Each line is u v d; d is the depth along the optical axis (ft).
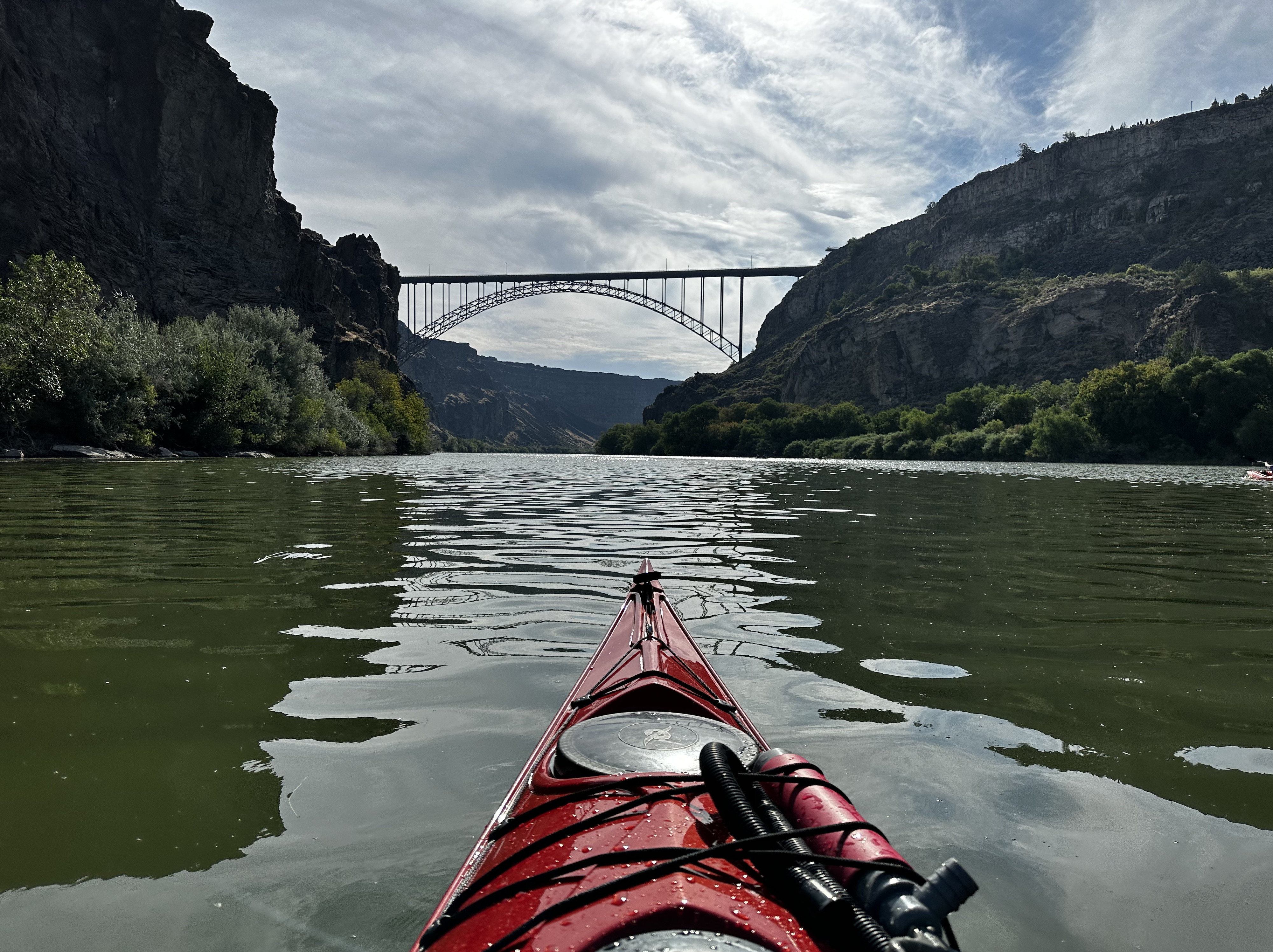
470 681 12.92
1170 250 409.90
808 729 11.07
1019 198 532.32
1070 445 204.23
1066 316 338.13
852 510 45.29
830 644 15.48
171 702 11.70
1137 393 201.98
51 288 89.66
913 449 259.39
